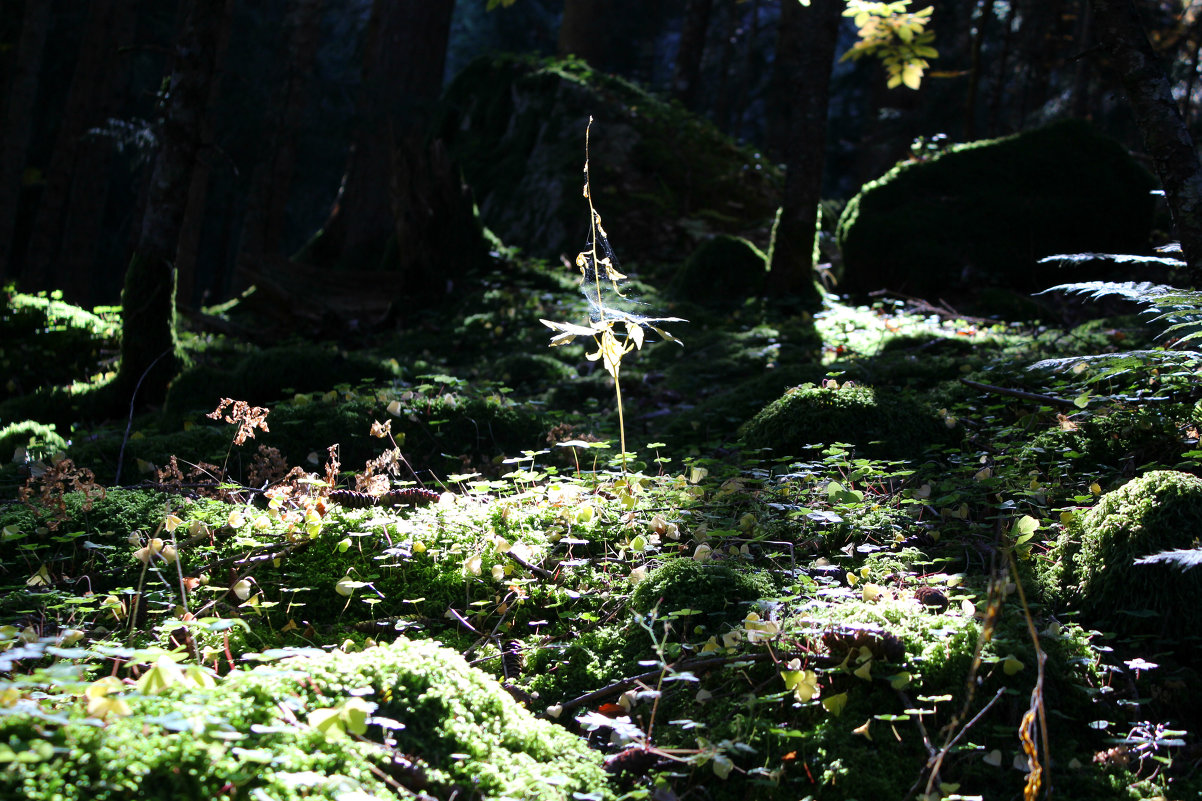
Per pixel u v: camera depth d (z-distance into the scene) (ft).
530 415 16.62
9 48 51.34
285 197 53.01
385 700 6.81
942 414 14.53
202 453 14.60
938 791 6.72
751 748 6.86
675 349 25.04
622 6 88.89
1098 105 56.75
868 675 7.56
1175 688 7.88
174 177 20.85
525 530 11.05
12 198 36.22
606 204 42.19
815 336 24.85
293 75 49.90
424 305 32.22
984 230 30.91
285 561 10.27
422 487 13.25
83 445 15.03
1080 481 11.87
